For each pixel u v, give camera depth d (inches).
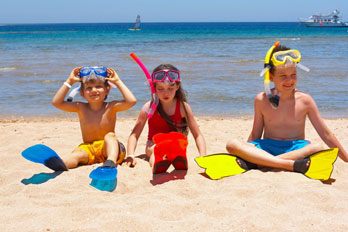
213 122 253.8
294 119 149.9
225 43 1162.0
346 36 1699.1
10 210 105.5
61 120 261.9
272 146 148.0
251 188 118.8
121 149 152.7
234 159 141.8
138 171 144.1
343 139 204.5
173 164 145.1
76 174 136.1
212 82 411.2
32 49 883.4
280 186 119.8
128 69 510.3
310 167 132.9
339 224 94.0
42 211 104.1
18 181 132.4
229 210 103.3
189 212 104.3
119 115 277.1
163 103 158.4
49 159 137.5
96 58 661.9
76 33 2297.0
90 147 155.3
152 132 164.7
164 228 94.0
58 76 447.8
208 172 134.9
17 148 179.2
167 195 116.3
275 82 146.9
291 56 142.3
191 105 308.5
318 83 401.7
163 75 148.1
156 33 2299.5
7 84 393.7
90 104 161.2
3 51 817.5
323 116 275.1
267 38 1539.1
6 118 265.4
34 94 346.6
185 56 701.9
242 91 363.3
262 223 95.2
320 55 722.2
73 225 96.0
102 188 125.9
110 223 95.4
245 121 257.8
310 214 100.7
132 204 108.9
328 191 115.1
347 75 455.2
